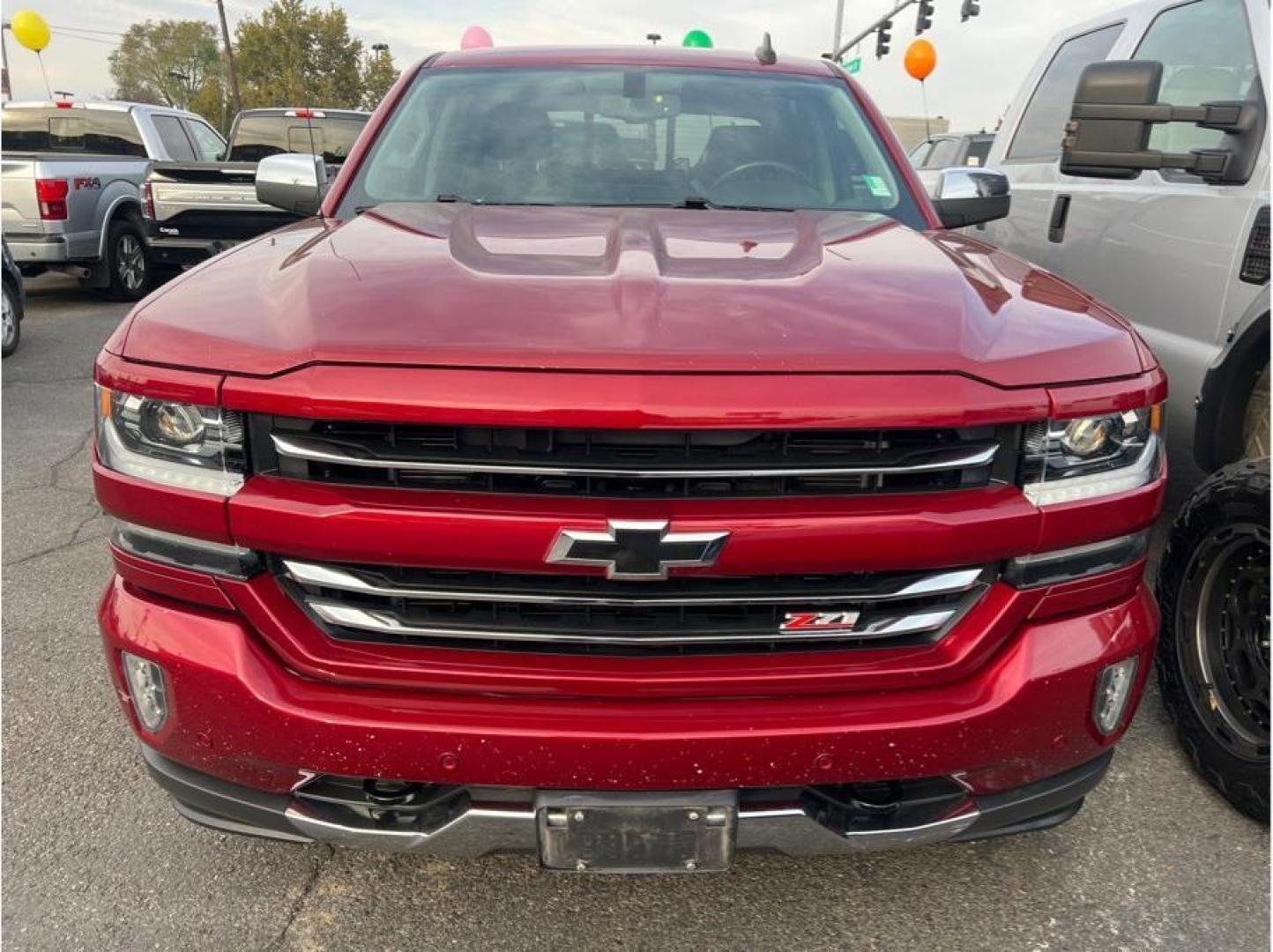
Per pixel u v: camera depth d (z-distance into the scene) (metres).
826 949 2.15
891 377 1.74
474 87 3.33
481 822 1.81
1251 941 2.16
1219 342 3.46
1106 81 3.36
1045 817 2.03
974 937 2.18
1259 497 2.40
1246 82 3.52
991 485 1.83
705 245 2.32
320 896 2.30
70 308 11.00
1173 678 2.71
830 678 1.81
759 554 1.72
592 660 1.80
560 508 1.71
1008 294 2.11
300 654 1.81
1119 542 1.95
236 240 9.74
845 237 2.48
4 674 3.24
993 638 1.86
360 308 1.85
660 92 3.30
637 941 2.17
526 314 1.82
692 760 1.75
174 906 2.26
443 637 1.81
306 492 1.76
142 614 1.90
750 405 1.67
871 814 1.89
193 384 1.77
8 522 4.60
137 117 11.80
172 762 1.95
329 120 11.07
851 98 3.40
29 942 2.14
